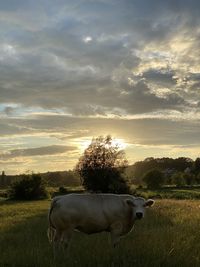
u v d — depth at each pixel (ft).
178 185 364.99
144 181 330.34
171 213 78.79
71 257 37.45
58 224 44.16
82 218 44.34
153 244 40.22
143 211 45.37
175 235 45.98
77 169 220.02
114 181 214.07
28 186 237.25
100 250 39.06
